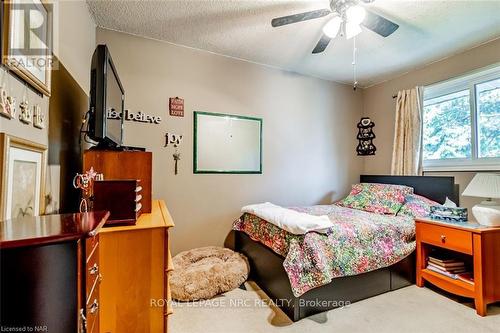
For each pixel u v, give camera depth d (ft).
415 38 8.32
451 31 7.90
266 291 7.38
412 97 10.53
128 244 4.09
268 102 10.77
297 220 6.49
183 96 9.16
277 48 9.22
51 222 2.59
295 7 6.82
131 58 8.38
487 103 8.69
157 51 8.73
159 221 4.60
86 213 3.06
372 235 7.30
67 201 5.24
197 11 7.06
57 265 2.11
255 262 8.18
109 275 3.97
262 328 5.73
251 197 10.43
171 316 6.19
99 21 7.60
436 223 7.36
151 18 7.44
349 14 5.76
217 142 9.75
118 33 8.19
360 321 5.98
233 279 7.58
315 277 5.97
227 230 9.94
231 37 8.49
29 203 3.45
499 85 8.39
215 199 9.73
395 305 6.71
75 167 5.84
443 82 9.77
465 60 9.14
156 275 4.25
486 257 6.34
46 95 3.99
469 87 9.13
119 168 5.14
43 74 3.77
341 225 7.23
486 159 8.60
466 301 6.93
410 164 10.50
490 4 6.59
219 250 9.09
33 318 2.03
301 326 5.79
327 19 7.29
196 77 9.36
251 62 10.39
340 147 12.49
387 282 7.46
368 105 12.98
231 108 10.02
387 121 12.01
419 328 5.71
